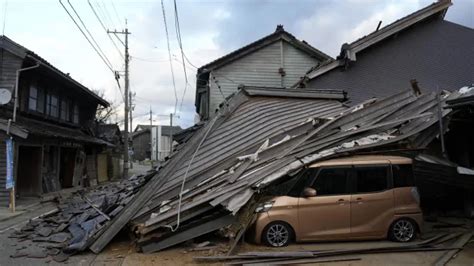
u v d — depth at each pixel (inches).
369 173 305.6
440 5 607.2
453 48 623.5
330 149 322.7
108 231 293.0
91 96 923.4
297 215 288.2
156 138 2385.6
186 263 254.8
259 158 328.5
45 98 733.9
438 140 422.9
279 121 388.5
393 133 353.7
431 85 605.3
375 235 297.4
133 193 466.0
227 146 351.9
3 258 275.7
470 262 253.4
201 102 951.0
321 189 295.7
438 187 433.1
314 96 443.5
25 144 601.6
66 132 792.9
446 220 394.3
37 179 661.3
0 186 553.6
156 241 281.9
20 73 610.9
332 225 291.0
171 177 327.3
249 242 295.9
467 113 360.2
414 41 620.7
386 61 613.9
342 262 254.2
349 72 607.2
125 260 262.8
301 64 770.2
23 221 442.3
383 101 387.5
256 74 760.3
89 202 497.7
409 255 269.7
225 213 294.0
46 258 274.7
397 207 302.0
